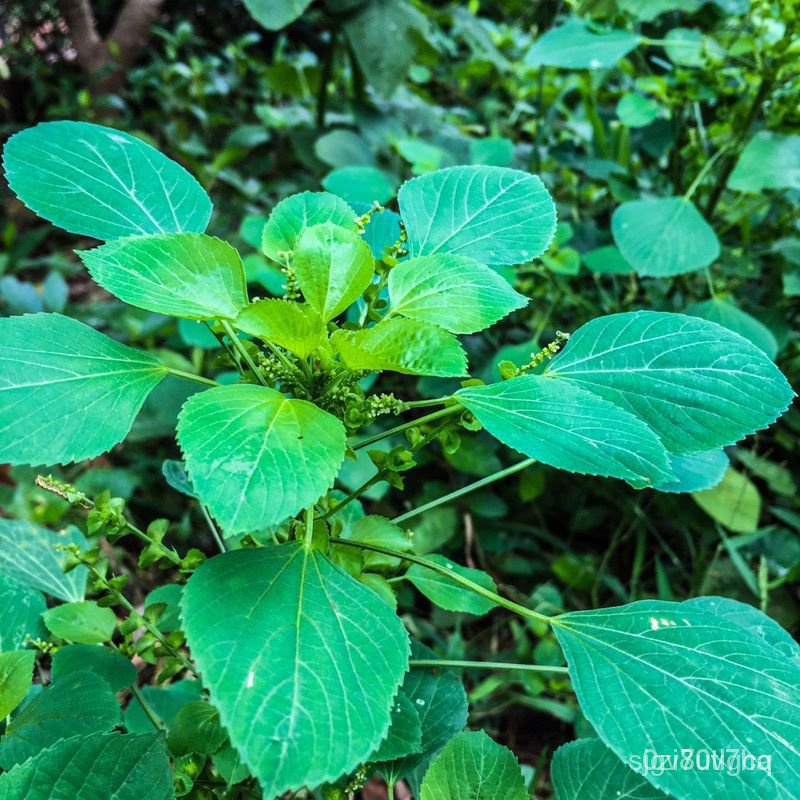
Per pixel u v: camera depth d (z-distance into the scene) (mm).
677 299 456
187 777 183
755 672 155
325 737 123
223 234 624
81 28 769
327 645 136
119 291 154
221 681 125
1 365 151
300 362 174
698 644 162
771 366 176
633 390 182
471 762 182
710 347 181
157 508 456
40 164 190
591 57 368
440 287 172
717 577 407
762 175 342
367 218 187
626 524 451
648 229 344
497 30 848
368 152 560
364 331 156
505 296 171
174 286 164
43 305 541
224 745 187
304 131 640
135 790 168
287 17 544
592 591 418
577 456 150
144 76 824
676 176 445
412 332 153
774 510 421
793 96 365
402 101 688
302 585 146
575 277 466
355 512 254
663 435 177
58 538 249
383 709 131
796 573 381
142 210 195
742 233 425
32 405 150
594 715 151
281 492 127
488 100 753
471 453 422
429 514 422
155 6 771
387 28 586
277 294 396
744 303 430
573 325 457
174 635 208
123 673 213
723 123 408
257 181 708
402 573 225
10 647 218
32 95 844
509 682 379
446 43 807
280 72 710
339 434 142
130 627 206
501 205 206
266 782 117
